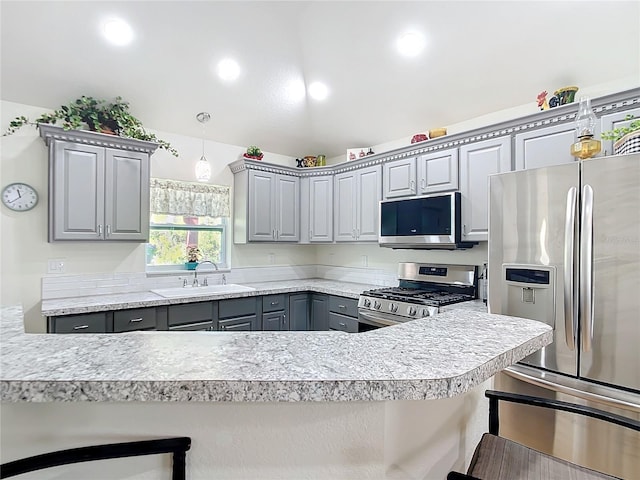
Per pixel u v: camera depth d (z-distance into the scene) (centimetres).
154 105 328
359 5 258
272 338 103
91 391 69
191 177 378
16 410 84
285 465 90
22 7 231
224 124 374
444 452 115
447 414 117
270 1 261
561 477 97
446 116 329
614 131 190
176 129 362
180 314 308
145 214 319
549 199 191
